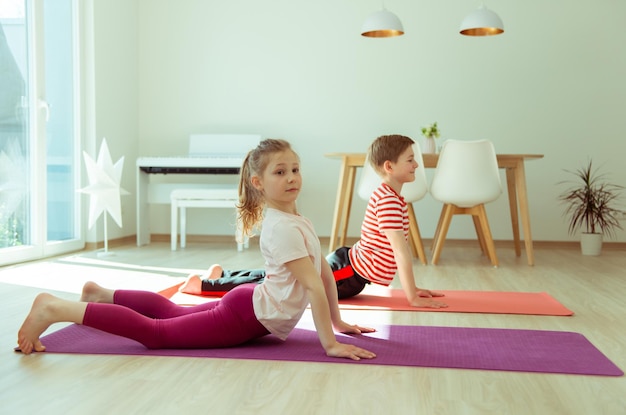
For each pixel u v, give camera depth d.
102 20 5.21
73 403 1.52
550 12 5.55
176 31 5.94
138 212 5.47
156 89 5.98
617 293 3.22
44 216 4.48
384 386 1.65
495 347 2.05
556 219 5.58
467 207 4.34
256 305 1.97
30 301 2.85
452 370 1.80
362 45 5.74
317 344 2.07
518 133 5.61
